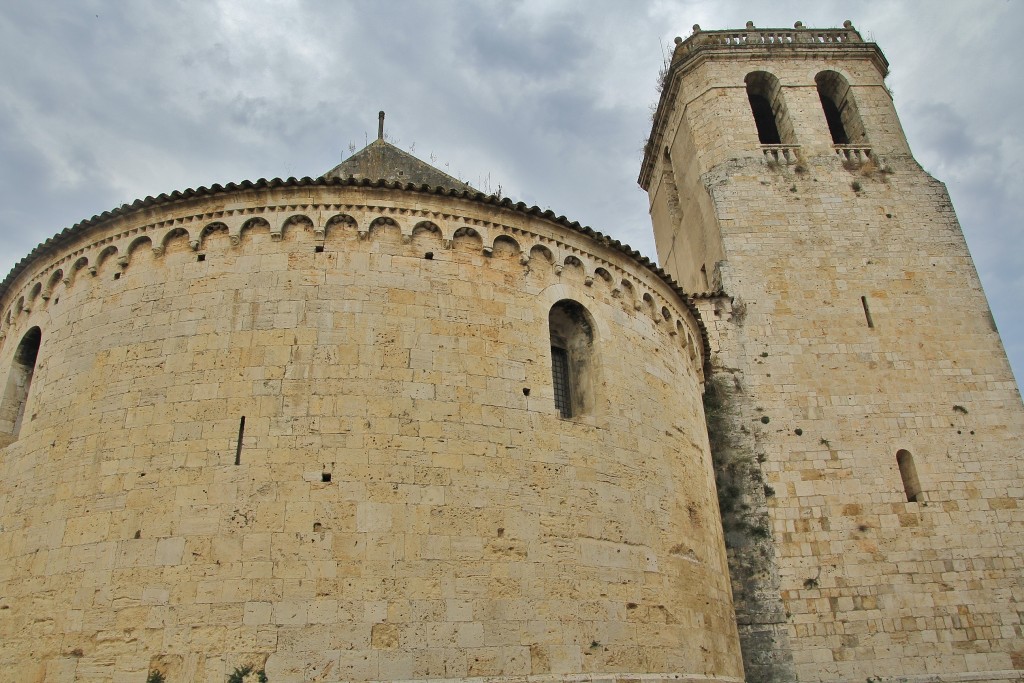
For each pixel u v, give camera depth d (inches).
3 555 609.0
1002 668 871.7
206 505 555.2
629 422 718.5
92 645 528.4
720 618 751.1
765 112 1443.2
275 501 553.9
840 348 1072.2
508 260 700.7
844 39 1408.7
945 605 902.4
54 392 654.5
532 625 571.2
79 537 569.9
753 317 1099.3
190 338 621.3
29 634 557.3
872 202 1203.2
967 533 946.1
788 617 890.1
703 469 829.2
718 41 1402.6
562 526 620.1
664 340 826.8
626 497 678.5
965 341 1080.8
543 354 679.1
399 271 652.7
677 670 645.3
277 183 663.1
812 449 995.3
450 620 546.3
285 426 580.1
